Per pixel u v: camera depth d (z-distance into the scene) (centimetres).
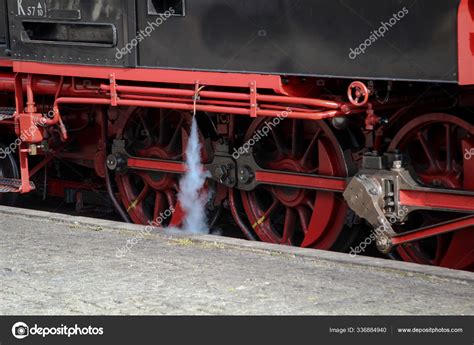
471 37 884
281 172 1135
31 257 1044
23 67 1277
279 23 1016
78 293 907
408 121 1065
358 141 1117
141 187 1380
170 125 1296
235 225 1359
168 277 950
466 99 1002
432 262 1073
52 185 1542
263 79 1037
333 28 976
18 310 862
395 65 936
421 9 912
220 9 1066
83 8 1188
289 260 1000
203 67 1089
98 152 1364
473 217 957
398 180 1011
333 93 1077
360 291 884
